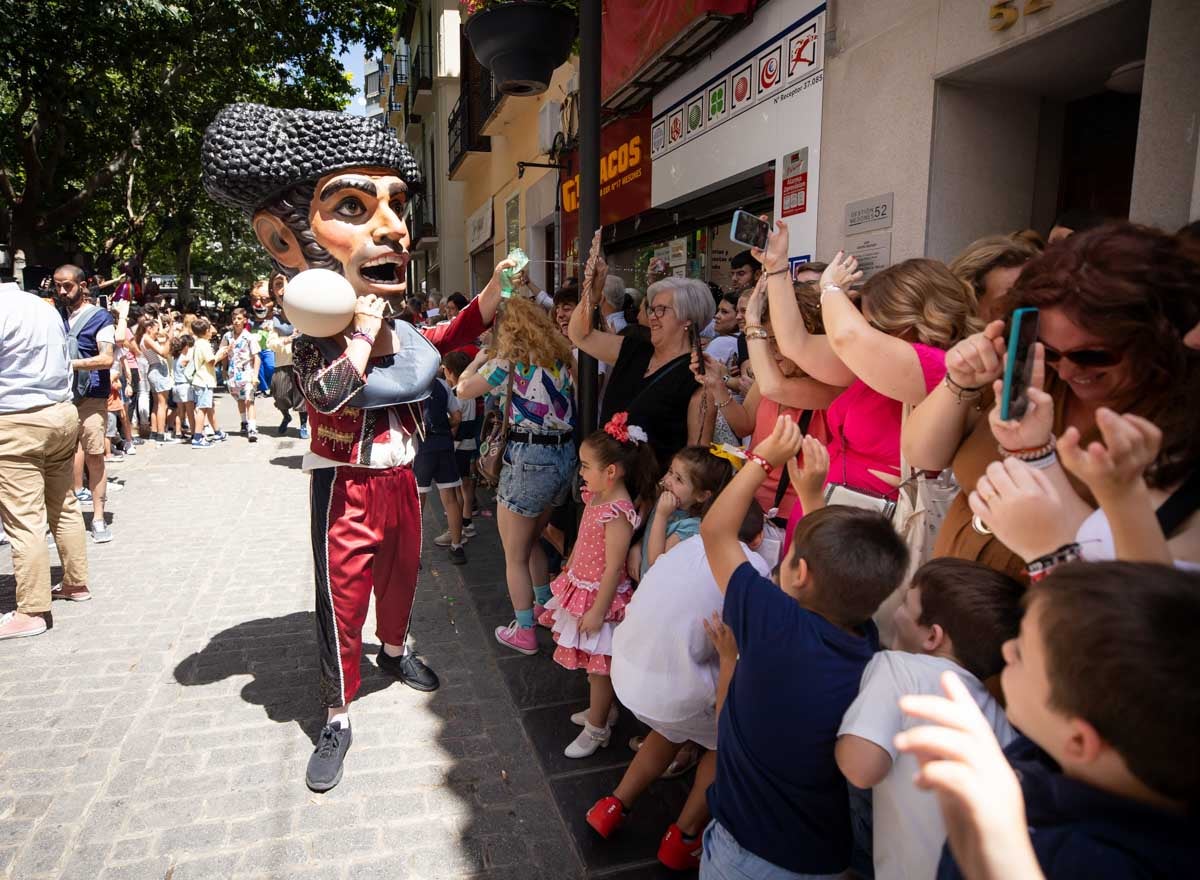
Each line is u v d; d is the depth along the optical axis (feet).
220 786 8.80
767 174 18.80
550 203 35.63
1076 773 3.00
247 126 9.04
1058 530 3.89
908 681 4.78
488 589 15.01
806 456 6.03
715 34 20.04
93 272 57.62
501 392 12.73
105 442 18.16
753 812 5.53
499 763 9.29
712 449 8.60
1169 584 2.78
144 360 33.86
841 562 5.21
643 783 7.85
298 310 8.29
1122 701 2.66
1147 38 10.35
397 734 9.91
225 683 11.27
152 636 12.88
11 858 7.64
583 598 9.47
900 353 6.06
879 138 14.62
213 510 21.22
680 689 7.27
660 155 24.80
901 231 14.14
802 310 7.91
